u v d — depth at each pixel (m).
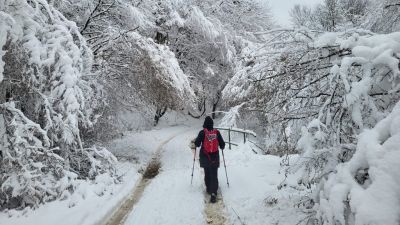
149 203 8.00
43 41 8.94
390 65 4.43
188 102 14.84
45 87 9.12
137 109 14.84
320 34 5.99
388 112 4.73
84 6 12.98
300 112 6.17
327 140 5.19
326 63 5.66
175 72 13.95
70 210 7.53
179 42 28.86
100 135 11.98
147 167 12.33
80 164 10.70
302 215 6.33
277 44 6.25
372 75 4.82
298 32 5.88
